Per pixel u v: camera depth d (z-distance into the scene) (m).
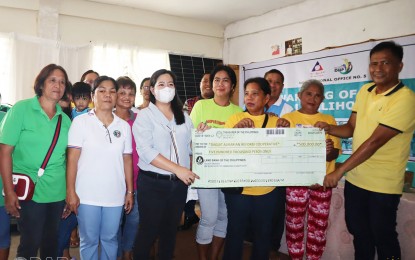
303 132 2.05
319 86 2.33
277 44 5.04
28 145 1.77
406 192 2.51
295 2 4.64
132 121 2.43
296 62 4.33
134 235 2.41
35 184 1.79
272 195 2.05
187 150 2.04
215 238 2.40
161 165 1.84
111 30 4.96
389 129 1.83
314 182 2.06
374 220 1.95
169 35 5.48
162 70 1.98
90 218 1.87
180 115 2.01
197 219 3.77
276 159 2.03
